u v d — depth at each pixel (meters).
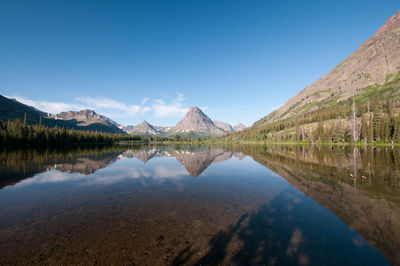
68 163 38.78
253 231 9.97
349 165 32.22
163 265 7.15
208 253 7.93
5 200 15.66
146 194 17.33
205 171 30.28
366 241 9.05
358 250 8.31
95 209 13.40
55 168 32.56
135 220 11.41
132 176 26.33
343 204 14.20
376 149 61.78
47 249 8.34
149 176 26.33
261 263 7.28
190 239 9.11
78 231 9.98
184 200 15.45
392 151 54.28
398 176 23.62
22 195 17.14
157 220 11.38
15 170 30.20
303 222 11.15
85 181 23.06
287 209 13.28
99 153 66.38
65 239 9.17
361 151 55.94
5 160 42.34
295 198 15.84
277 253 7.98
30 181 22.94
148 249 8.25
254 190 18.55
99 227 10.45
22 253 8.05
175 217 11.84
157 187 20.03
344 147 76.25
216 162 42.44
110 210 13.19
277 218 11.73
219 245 8.58
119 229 10.19
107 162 41.97
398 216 11.95
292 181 22.20
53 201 15.38
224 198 15.98
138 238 9.20
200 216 12.02
